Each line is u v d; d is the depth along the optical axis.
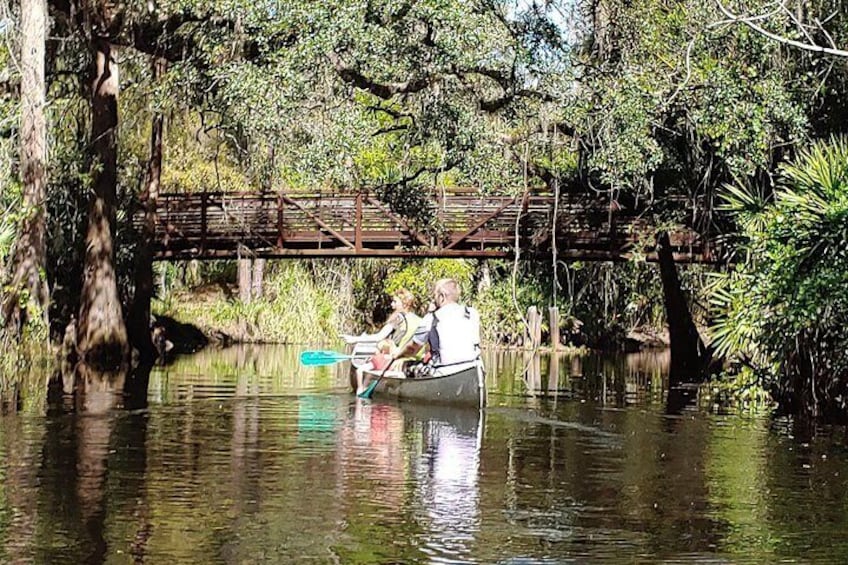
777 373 14.57
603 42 19.91
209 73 17.72
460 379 13.78
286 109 17.19
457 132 19.48
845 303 13.02
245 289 34.16
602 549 7.23
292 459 10.05
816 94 19.27
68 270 25.02
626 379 19.55
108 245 22.52
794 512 8.26
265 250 27.05
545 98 19.58
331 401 14.57
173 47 20.33
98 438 11.12
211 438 11.20
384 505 8.29
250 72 17.14
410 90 18.95
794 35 18.14
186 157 30.66
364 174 24.42
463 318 14.07
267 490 8.73
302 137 18.09
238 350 28.11
